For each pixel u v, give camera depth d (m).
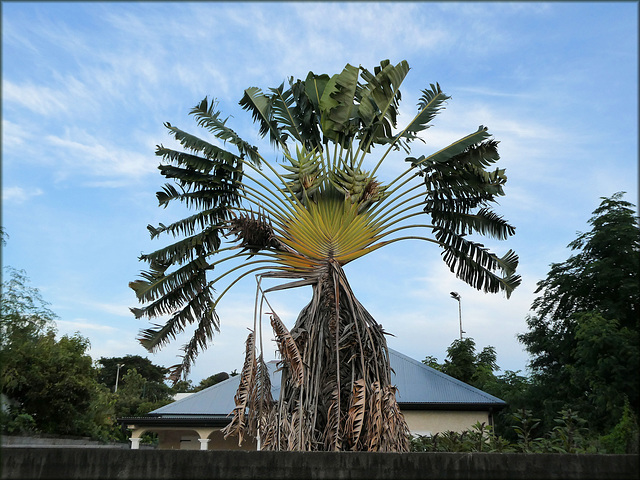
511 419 15.84
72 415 19.86
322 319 9.38
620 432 6.81
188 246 10.05
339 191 10.04
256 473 5.56
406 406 17.27
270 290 9.36
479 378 27.77
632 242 8.00
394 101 10.34
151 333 10.59
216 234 10.52
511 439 15.95
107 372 55.41
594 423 7.79
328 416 8.62
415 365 19.31
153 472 5.54
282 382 9.52
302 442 8.49
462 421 17.12
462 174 10.01
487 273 10.63
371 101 10.34
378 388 8.59
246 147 10.58
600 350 7.44
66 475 5.48
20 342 18.00
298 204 10.01
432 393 17.78
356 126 10.50
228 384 20.23
